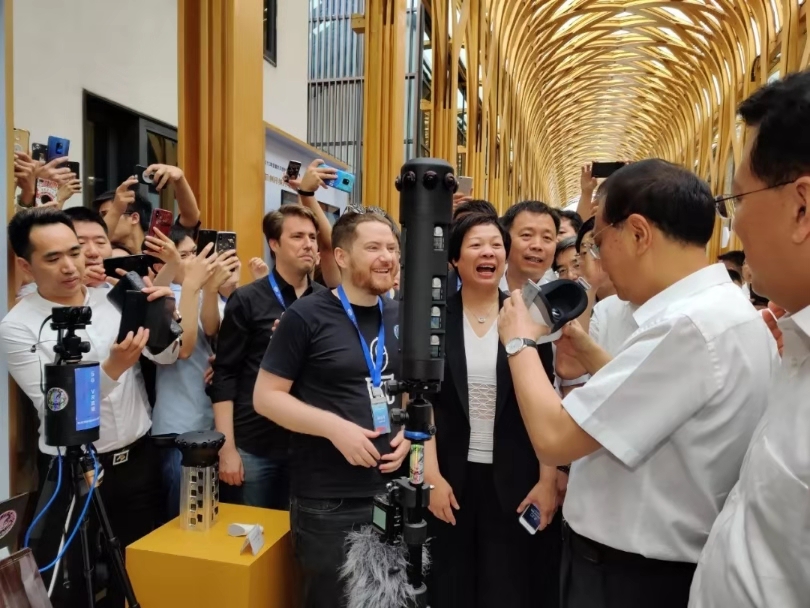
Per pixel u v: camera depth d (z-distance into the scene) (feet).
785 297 2.88
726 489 3.77
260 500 7.67
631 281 4.10
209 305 7.63
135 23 13.47
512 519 6.17
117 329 6.72
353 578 5.08
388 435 5.80
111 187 13.44
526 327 4.26
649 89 60.03
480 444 6.30
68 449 4.79
